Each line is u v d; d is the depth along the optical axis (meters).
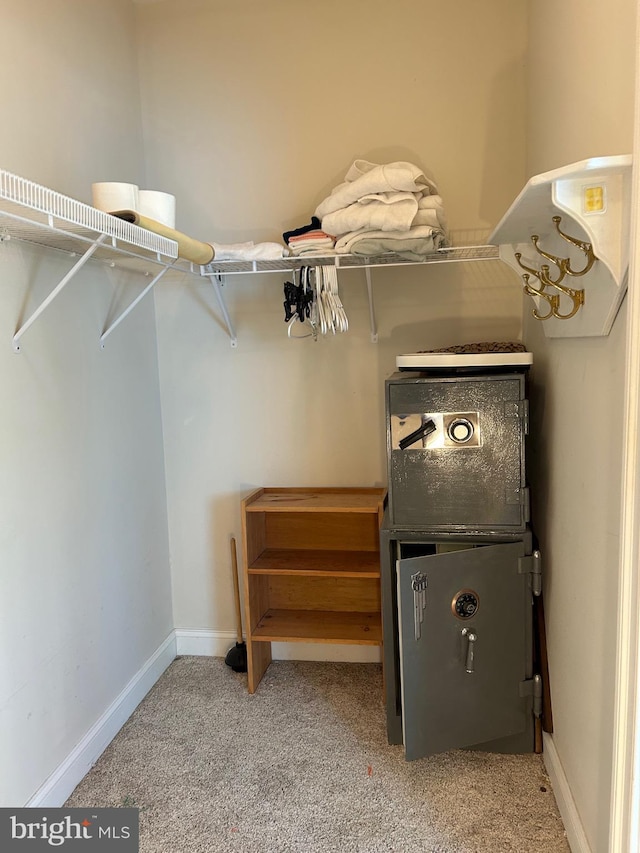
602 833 1.36
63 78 1.91
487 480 1.88
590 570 1.46
